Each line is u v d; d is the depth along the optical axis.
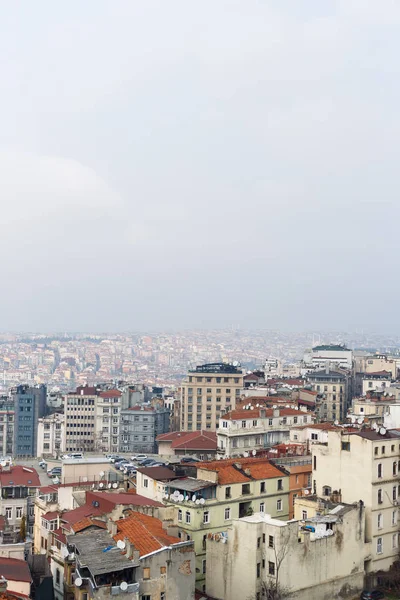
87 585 107.31
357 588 140.25
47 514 152.25
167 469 162.38
